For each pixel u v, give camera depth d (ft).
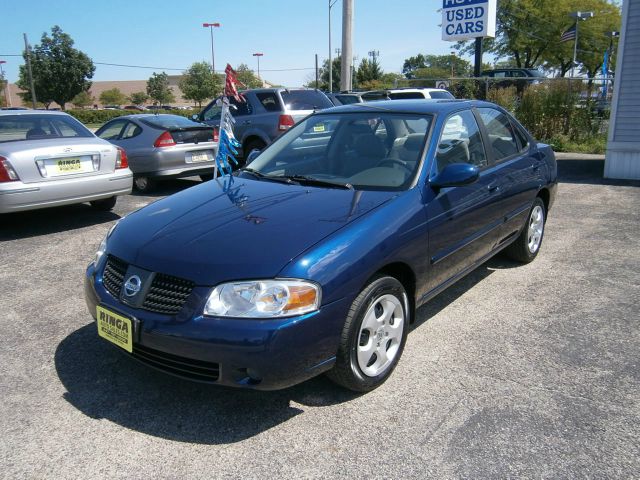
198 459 8.52
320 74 195.83
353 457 8.50
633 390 10.23
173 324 8.79
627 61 30.89
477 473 8.10
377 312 10.25
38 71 169.48
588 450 8.58
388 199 10.75
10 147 20.31
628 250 18.81
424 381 10.62
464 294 15.12
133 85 327.67
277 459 8.48
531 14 130.93
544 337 12.44
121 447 8.82
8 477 8.14
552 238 20.43
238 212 10.58
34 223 23.57
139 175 29.78
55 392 10.37
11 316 13.84
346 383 9.81
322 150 13.39
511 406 9.75
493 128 15.21
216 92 194.90
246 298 8.56
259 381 8.63
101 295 9.98
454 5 58.13
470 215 12.81
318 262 8.93
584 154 44.45
